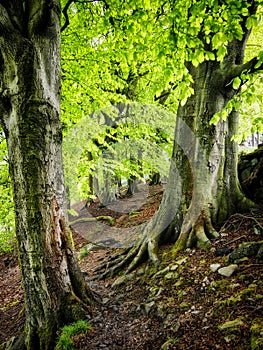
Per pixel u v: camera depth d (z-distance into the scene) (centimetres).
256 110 948
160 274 474
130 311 414
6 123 367
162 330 333
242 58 530
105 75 777
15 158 363
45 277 365
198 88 548
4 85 355
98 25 635
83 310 393
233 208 550
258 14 327
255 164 646
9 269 1067
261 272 350
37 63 355
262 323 256
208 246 479
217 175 542
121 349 324
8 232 1105
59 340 347
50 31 371
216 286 365
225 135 552
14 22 345
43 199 362
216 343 264
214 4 323
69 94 691
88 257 883
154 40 463
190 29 344
